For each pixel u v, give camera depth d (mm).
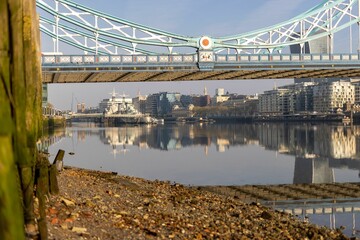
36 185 13039
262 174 41656
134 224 12953
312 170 45281
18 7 5855
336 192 30484
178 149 73250
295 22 68625
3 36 4230
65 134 125812
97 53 64625
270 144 84250
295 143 86438
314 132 129000
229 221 16828
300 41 68625
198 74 63625
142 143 89125
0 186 2695
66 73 57406
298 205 25406
